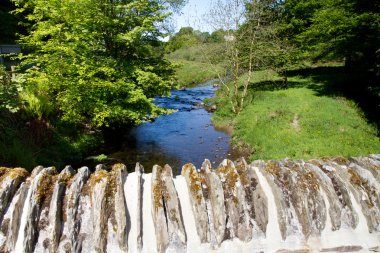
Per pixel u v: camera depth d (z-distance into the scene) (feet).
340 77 73.31
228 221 11.69
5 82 26.09
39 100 36.86
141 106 41.65
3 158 27.96
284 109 50.83
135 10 43.14
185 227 11.70
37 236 10.87
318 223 11.64
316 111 48.21
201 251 11.18
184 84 105.81
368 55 56.39
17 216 10.99
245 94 62.49
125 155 41.78
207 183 12.58
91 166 37.27
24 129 34.27
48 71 36.78
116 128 50.65
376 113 45.96
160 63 47.57
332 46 58.18
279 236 11.50
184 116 63.21
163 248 11.02
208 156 41.96
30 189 11.63
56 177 12.43
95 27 39.19
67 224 11.10
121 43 43.88
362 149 34.63
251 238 11.43
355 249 11.38
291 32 75.31
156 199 11.73
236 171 12.77
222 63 65.05
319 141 38.01
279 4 75.77
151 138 49.26
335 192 12.16
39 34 35.76
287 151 37.09
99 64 38.73
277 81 78.33
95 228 10.94
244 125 50.72
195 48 71.26
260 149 41.04
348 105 52.06
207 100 74.23
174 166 38.55
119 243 10.95
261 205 11.78
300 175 12.49
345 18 48.37
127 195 12.39
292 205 12.01
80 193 11.96
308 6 71.82
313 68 96.37
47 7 36.47
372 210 11.92
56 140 37.06
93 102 38.27
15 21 66.64
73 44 35.83
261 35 59.88
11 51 60.03
